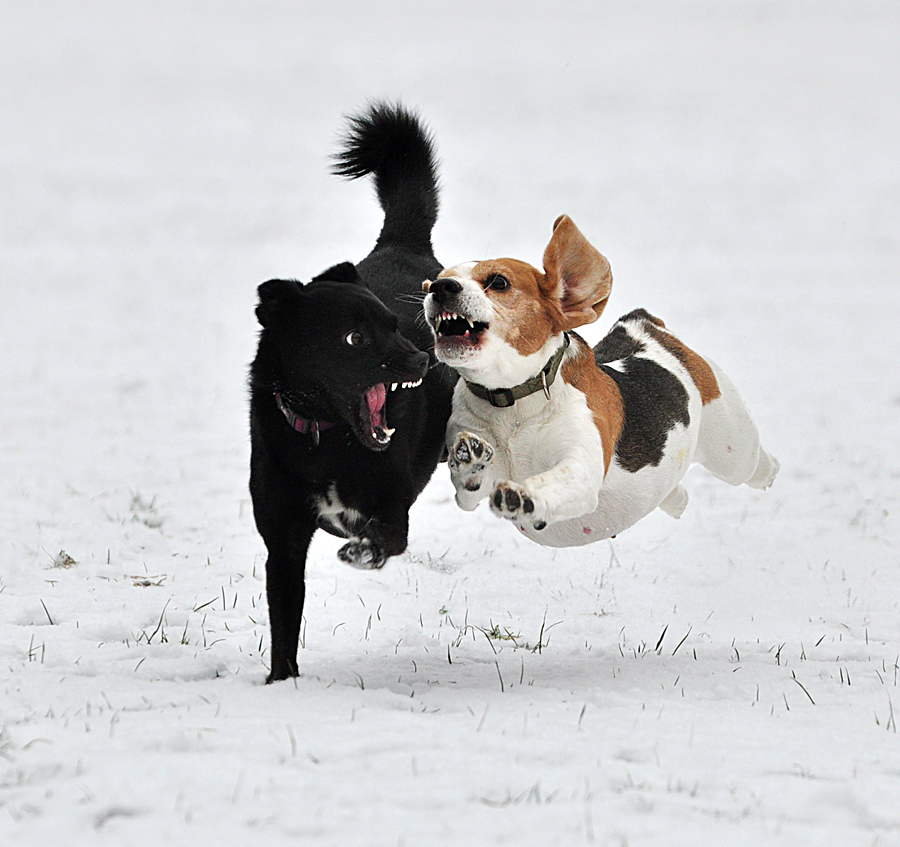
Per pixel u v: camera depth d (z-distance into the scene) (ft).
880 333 91.40
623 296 103.45
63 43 494.59
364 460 27.17
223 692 24.64
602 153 211.61
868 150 213.05
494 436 27.86
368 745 20.62
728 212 155.43
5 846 16.43
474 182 176.65
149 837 16.74
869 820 18.38
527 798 18.52
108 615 33.22
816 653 31.01
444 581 38.68
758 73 370.12
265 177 188.65
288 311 26.53
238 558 40.68
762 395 71.51
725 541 43.73
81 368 78.79
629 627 33.99
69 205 161.68
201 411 66.95
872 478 53.31
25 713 23.04
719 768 20.39
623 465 29.27
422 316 30.86
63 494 48.44
